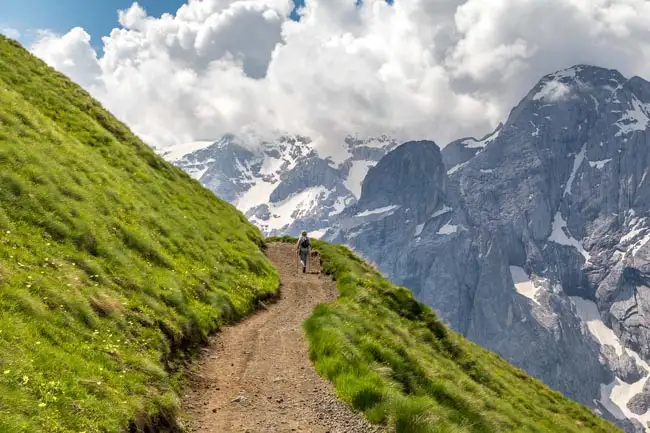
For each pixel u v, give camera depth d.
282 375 20.42
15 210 20.28
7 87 35.94
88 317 16.92
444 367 31.78
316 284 41.38
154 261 26.39
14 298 14.77
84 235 22.20
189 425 15.31
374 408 17.22
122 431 12.57
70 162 29.30
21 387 11.48
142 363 16.48
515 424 28.36
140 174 40.47
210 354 22.19
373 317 31.42
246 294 31.91
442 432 15.85
